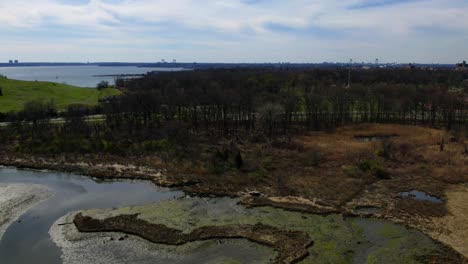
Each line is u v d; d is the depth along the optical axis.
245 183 60.88
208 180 62.50
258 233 44.34
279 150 81.81
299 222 47.22
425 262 38.03
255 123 107.81
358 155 76.94
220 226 46.16
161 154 77.44
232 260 38.94
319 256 39.44
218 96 110.50
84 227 45.84
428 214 49.31
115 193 58.31
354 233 44.34
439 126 108.94
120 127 98.50
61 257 39.56
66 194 58.00
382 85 145.62
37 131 92.69
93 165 71.88
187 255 40.00
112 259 39.22
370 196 55.91
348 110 121.06
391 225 46.41
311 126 108.44
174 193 58.09
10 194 57.66
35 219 48.69
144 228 45.56
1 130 94.06
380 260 38.56
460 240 42.50
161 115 115.62
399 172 67.06
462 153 78.81
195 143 86.62
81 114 115.25
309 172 66.62
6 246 41.69
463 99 129.75
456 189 58.72
